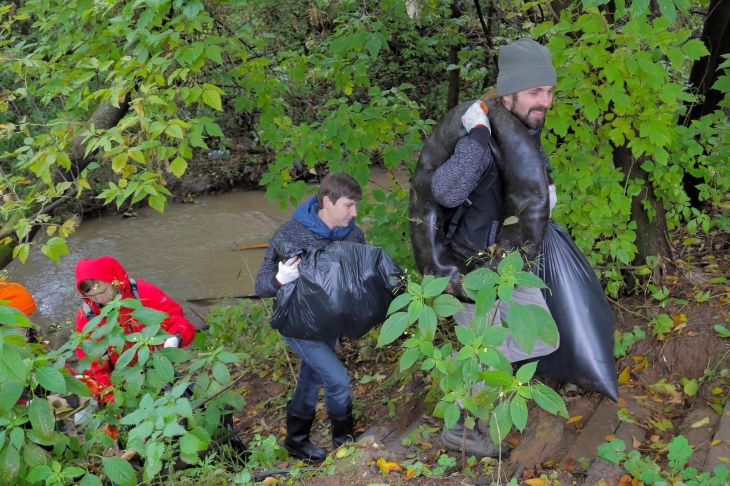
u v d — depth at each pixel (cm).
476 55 721
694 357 349
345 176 330
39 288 912
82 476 290
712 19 533
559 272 309
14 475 246
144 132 396
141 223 1123
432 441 331
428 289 239
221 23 535
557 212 394
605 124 385
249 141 1327
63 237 394
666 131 356
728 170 426
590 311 308
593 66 355
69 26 488
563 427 312
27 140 411
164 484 303
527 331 225
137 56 407
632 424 303
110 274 338
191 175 1252
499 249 274
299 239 336
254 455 330
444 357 250
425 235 286
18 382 224
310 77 564
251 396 545
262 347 573
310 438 443
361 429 422
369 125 507
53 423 256
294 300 324
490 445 304
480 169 266
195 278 914
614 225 410
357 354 565
